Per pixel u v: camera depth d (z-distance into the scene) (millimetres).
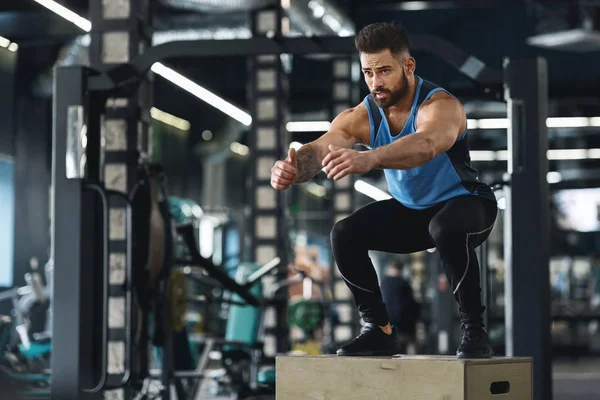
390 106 3414
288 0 12469
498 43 15742
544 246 5785
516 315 5797
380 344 3623
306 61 18234
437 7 14891
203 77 18031
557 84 18578
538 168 5797
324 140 3463
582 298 23891
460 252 3381
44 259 16266
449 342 16422
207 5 11711
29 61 16234
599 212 19156
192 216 7551
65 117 6008
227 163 25016
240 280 8594
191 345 7977
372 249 3668
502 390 3482
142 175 6277
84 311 6062
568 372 14438
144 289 6266
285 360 3494
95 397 5984
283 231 12578
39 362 9156
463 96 6055
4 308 13984
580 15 12883
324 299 8883
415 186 3494
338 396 3404
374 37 3352
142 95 7383
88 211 6109
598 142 25125
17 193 16047
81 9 13484
